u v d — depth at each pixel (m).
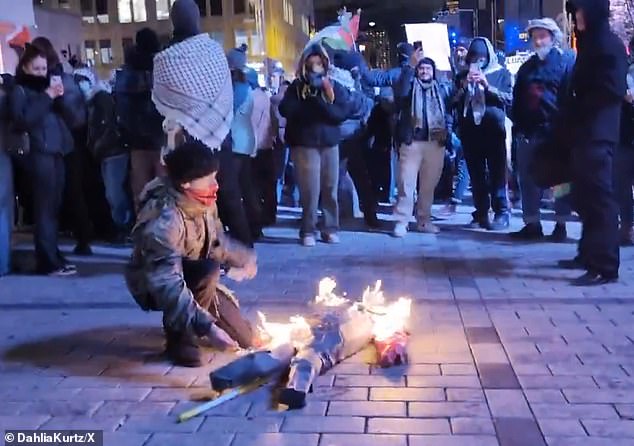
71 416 3.80
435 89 8.56
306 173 8.17
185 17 6.11
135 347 4.93
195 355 4.55
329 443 3.42
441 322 5.26
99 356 4.76
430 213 8.97
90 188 8.82
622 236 7.93
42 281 6.90
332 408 3.81
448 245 8.12
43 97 6.87
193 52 5.69
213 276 4.42
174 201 4.37
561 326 5.11
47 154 6.96
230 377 3.99
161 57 5.69
